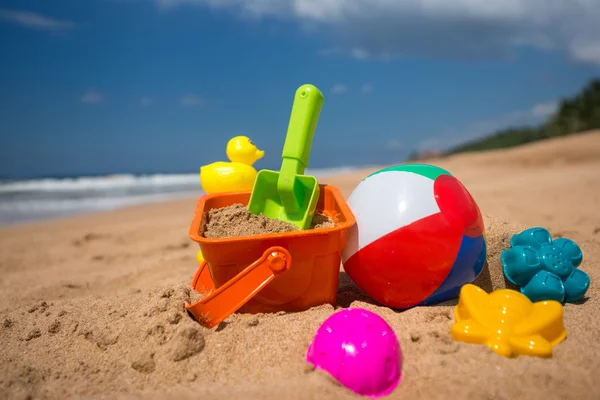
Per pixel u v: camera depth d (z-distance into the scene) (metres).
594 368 0.36
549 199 1.21
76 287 0.75
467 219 0.45
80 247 1.13
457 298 0.49
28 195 3.01
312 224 0.50
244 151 0.59
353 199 0.50
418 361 0.37
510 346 0.38
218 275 0.45
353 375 0.35
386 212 0.46
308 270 0.45
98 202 2.55
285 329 0.42
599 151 2.53
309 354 0.38
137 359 0.40
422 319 0.44
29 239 1.27
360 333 0.36
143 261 0.93
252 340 0.41
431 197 0.46
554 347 0.39
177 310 0.45
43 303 0.55
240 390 0.35
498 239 0.54
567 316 0.46
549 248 0.50
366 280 0.48
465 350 0.38
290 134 0.50
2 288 0.78
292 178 0.49
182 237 1.14
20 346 0.45
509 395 0.33
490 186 1.58
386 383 0.35
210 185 0.57
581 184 1.43
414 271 0.45
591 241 0.73
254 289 0.43
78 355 0.43
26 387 0.38
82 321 0.48
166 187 3.67
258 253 0.44
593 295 0.52
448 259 0.45
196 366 0.39
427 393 0.34
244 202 0.55
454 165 2.69
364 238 0.47
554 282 0.48
